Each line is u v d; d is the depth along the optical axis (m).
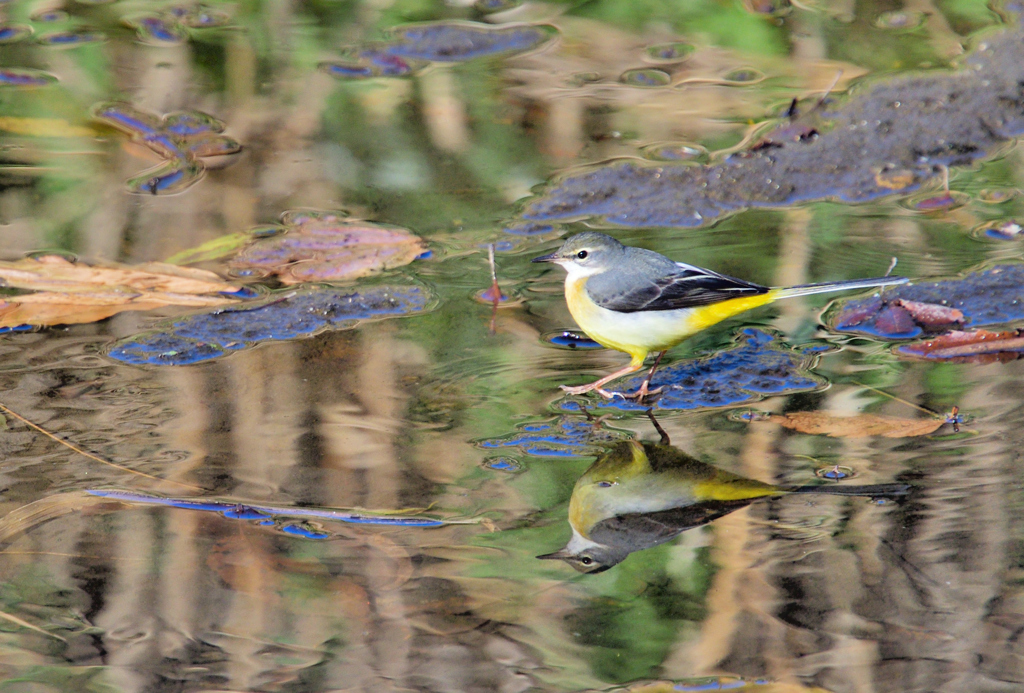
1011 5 18.23
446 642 7.26
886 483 8.77
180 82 16.91
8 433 9.46
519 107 16.39
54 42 17.97
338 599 7.64
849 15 18.77
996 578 7.64
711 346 11.37
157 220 13.43
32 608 7.50
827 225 13.43
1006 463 8.90
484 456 9.35
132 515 8.45
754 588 7.68
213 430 9.59
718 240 13.15
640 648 7.18
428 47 18.08
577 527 8.39
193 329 11.34
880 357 10.84
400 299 12.03
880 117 15.66
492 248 12.40
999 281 11.92
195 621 7.43
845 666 6.98
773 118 15.90
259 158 15.02
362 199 14.16
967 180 14.42
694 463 9.20
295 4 19.19
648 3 19.31
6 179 14.23
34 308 11.57
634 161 14.94
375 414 9.95
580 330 11.66
